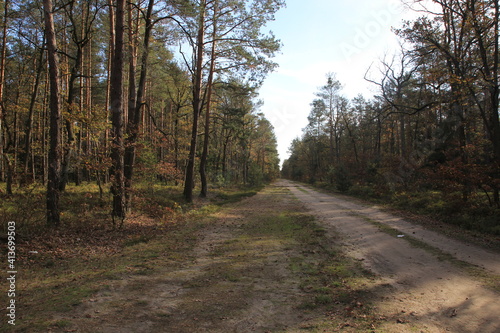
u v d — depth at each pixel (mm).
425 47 15273
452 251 7375
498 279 5348
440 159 20062
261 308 4352
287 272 6012
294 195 29234
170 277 5703
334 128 47969
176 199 18469
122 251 7523
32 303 4355
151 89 26391
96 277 5559
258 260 6898
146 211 10828
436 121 22016
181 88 26344
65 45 17094
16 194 12070
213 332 3646
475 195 12953
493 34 12188
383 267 6262
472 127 16516
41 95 24438
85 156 11047
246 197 26453
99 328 3676
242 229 11031
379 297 4684
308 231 10281
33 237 7746
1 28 17406
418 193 18906
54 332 3527
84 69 22391
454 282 5262
